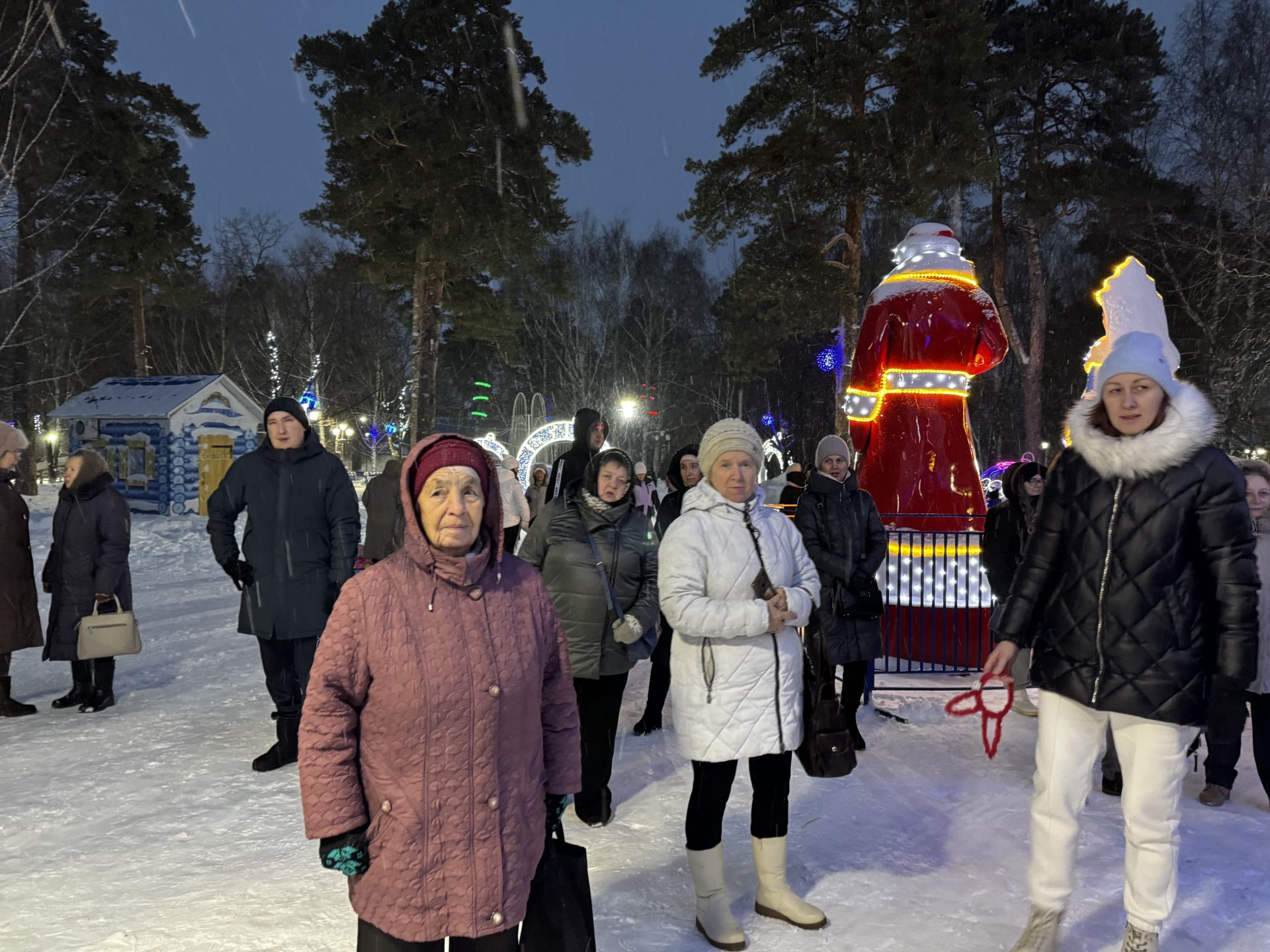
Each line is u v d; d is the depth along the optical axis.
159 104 29.95
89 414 25.91
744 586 3.32
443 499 2.15
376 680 2.10
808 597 3.36
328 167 25.58
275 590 5.16
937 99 19.91
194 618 11.12
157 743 5.79
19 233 19.98
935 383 8.60
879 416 9.06
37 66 21.05
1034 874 3.13
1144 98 27.41
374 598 2.12
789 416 47.44
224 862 3.87
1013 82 27.17
